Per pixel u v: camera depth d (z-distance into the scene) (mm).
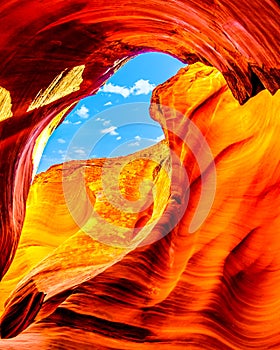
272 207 6930
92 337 5168
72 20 6328
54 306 6547
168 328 5355
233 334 5082
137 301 5992
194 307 5613
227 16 4727
